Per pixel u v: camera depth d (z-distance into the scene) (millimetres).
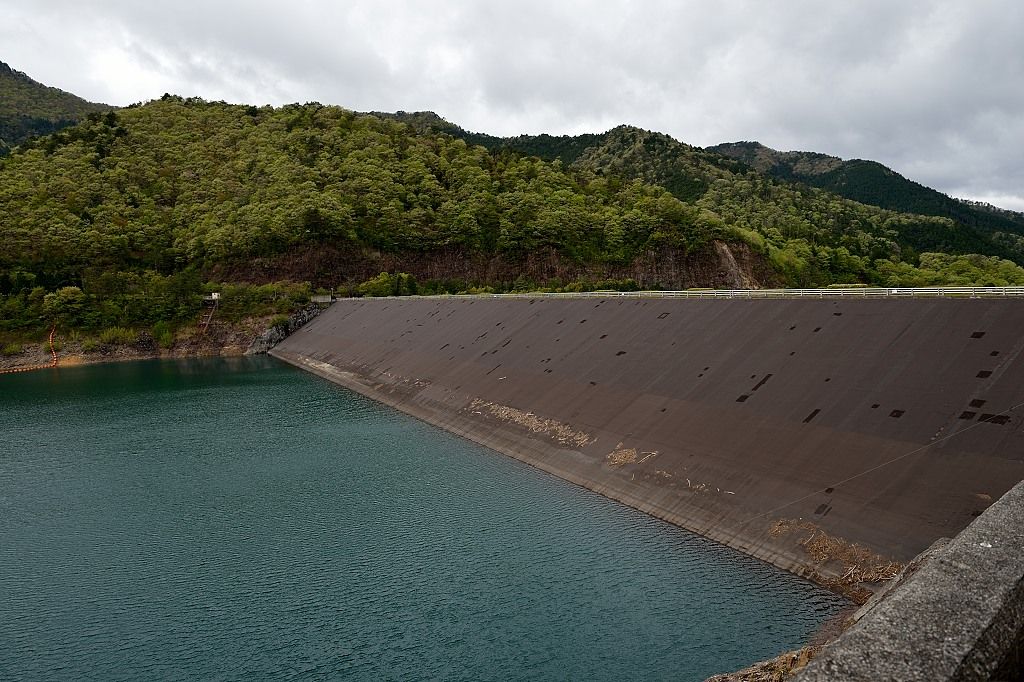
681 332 51656
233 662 24734
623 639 24578
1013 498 11797
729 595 26297
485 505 37625
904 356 35562
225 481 44438
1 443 56062
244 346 119938
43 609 28812
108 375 94750
